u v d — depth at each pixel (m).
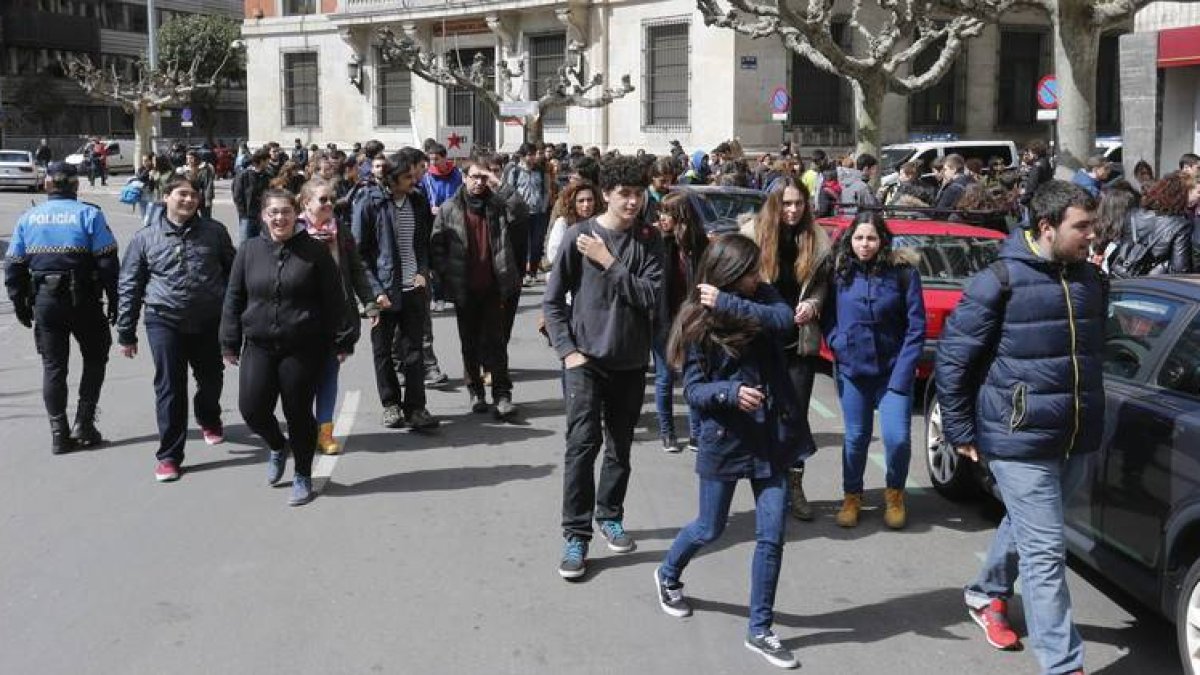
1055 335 4.02
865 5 28.84
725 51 28.92
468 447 7.55
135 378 9.86
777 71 29.23
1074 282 4.07
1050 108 19.33
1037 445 4.04
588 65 32.81
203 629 4.66
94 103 68.56
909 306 5.82
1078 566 5.49
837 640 4.62
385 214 7.84
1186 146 18.30
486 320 8.26
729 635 4.64
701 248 5.98
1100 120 35.12
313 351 6.24
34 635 4.60
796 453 4.40
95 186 44.31
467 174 8.16
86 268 7.29
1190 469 4.11
